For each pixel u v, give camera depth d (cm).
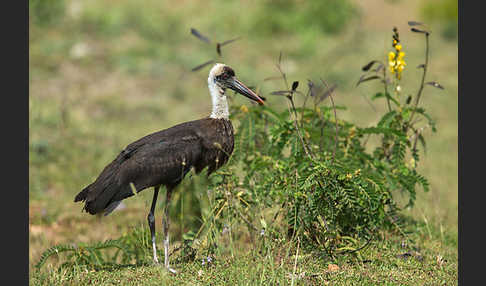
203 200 1243
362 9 4088
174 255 1248
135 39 3247
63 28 3234
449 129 2469
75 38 3136
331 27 3694
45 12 3253
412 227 1373
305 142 1260
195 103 2680
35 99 2461
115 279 1080
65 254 1340
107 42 3164
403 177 1284
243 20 3612
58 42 3052
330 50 3359
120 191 1157
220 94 1269
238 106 1393
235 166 1377
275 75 2970
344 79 2944
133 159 1168
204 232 1209
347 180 1159
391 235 1295
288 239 1238
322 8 3731
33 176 1822
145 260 1212
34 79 2686
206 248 1187
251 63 3128
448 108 2712
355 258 1166
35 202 1672
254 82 2795
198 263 1155
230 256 1181
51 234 1480
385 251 1215
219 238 1195
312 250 1166
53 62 2856
